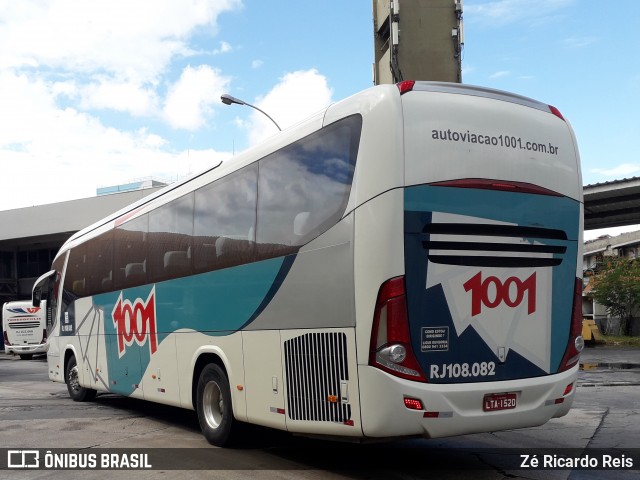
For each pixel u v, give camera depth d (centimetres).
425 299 555
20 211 3872
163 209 949
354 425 564
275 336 671
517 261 605
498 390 577
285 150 686
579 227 657
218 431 777
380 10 2719
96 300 1174
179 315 875
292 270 651
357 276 566
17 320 3431
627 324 3472
